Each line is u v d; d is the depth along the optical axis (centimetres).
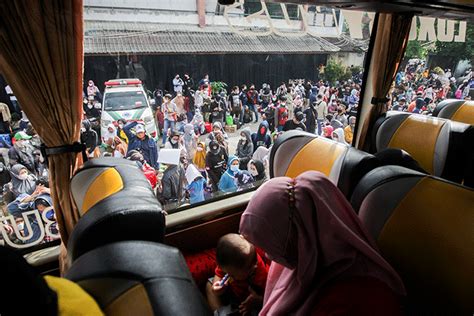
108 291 53
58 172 118
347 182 123
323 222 79
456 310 82
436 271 86
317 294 80
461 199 89
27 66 101
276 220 79
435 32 272
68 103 112
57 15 101
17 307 37
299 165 146
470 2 155
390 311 70
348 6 161
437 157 171
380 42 212
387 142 200
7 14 94
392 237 96
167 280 55
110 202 83
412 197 96
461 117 246
